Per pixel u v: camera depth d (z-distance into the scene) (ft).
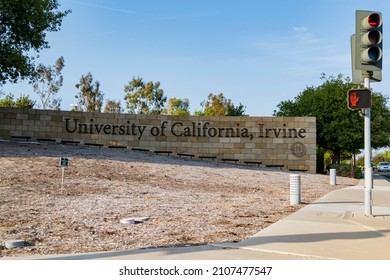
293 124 99.96
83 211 30.81
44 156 61.67
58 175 48.16
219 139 99.09
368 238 22.94
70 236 23.15
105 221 27.58
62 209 31.22
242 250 20.01
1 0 76.69
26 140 91.56
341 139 128.67
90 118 95.30
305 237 23.07
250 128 99.76
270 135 99.76
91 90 192.85
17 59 79.87
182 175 60.49
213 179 60.34
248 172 76.33
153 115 97.66
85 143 94.58
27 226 25.20
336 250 20.06
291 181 40.16
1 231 23.76
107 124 95.91
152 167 64.59
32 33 84.48
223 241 22.31
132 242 21.98
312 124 99.66
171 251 19.76
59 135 93.56
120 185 46.01
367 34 29.19
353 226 26.78
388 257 18.83
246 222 28.63
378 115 133.59
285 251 19.72
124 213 30.81
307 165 98.89
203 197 42.65
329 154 177.06
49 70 174.70
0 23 80.23
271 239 22.48
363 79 30.83
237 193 48.37
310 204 39.91
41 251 19.94
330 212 33.58
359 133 128.57
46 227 25.14
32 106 168.25
